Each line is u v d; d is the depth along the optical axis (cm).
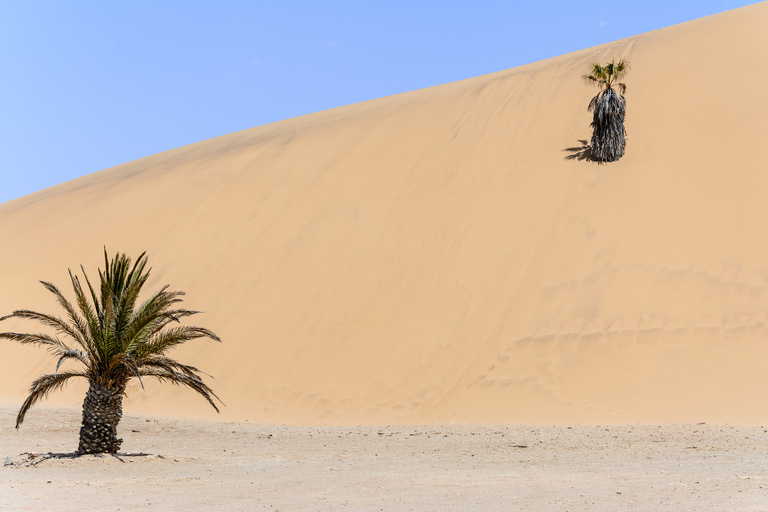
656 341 1698
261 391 2012
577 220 2059
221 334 2244
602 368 1695
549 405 1659
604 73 2231
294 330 2158
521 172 2328
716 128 2153
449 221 2278
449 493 803
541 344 1805
